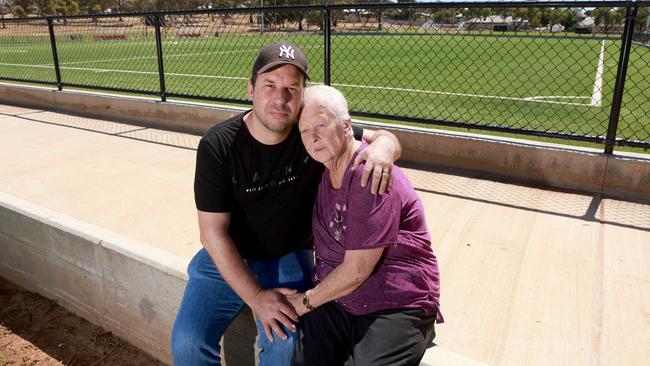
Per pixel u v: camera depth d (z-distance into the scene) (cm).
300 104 224
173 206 427
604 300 281
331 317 220
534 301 281
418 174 484
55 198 448
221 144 229
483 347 247
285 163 233
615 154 433
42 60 2084
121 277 327
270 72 214
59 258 365
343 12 688
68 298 375
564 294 287
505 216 389
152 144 616
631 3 394
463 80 1316
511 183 459
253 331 269
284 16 811
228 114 634
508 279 303
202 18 798
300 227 255
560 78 1362
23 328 363
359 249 202
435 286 218
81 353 338
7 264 412
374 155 202
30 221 372
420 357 210
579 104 898
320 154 208
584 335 254
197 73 1562
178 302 299
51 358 333
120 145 614
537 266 316
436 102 962
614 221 378
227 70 1634
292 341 227
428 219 386
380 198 199
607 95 1039
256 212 243
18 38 1255
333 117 203
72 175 509
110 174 511
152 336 328
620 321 263
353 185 202
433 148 503
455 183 459
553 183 452
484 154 479
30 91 856
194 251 349
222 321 246
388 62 1869
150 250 316
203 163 230
